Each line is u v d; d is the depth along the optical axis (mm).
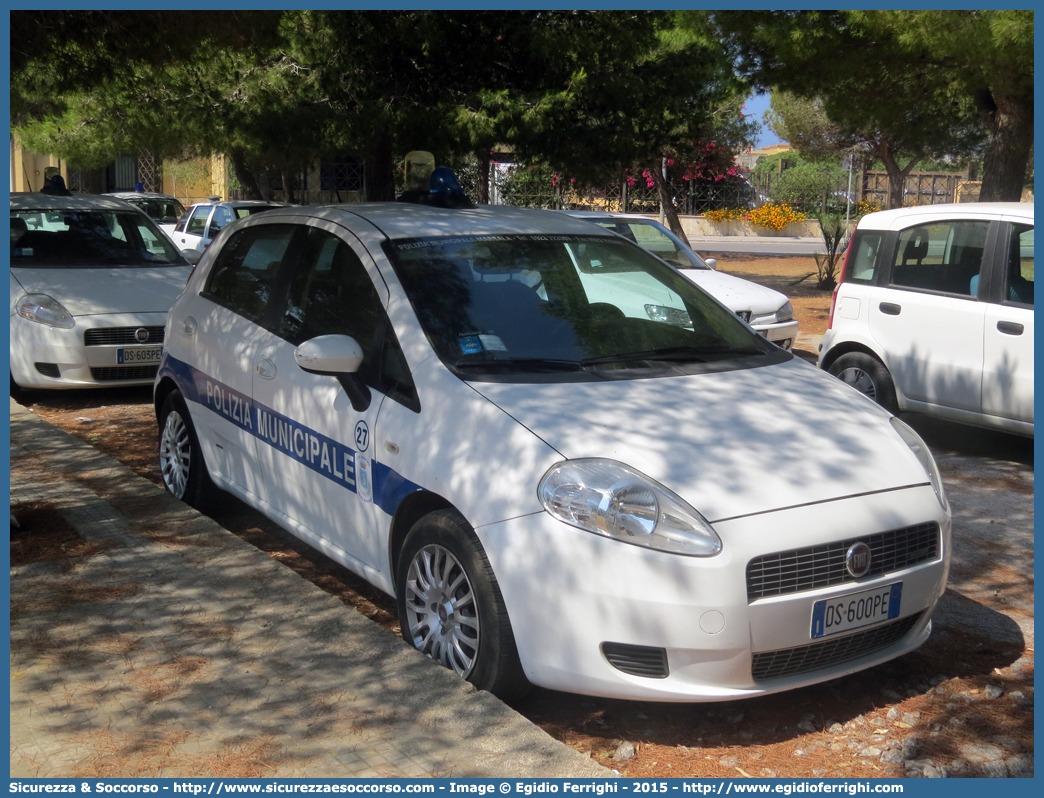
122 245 9586
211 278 5613
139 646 3773
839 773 3229
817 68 11367
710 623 3104
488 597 3367
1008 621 4441
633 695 3170
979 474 6898
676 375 4023
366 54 10430
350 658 3664
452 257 4367
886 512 3402
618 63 10688
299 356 3965
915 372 7449
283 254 5008
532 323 4148
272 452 4680
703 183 33594
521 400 3633
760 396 3916
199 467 5465
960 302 7156
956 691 3770
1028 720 3564
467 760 3066
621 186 31484
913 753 3332
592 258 4703
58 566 4531
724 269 22469
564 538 3201
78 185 29875
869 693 3764
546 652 3244
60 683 3500
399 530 3865
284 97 11227
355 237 4539
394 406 3885
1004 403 6840
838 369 8070
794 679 3299
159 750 3105
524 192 28594
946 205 7520
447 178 5156
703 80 11281
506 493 3348
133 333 8547
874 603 3352
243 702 3375
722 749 3373
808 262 24469
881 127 12477
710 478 3299
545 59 10320
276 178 28000
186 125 11906
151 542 4852
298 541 5410
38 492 5621
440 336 3971
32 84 9898
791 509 3266
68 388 8586
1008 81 10227
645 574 3117
